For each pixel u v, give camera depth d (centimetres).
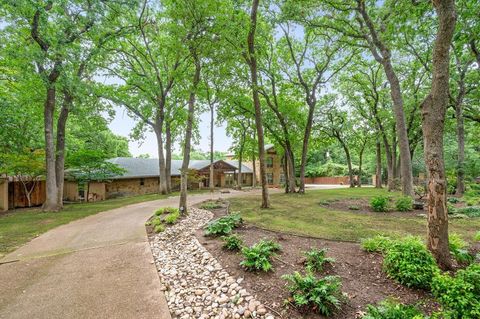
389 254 352
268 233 566
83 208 1179
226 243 463
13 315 291
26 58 880
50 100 1095
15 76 1085
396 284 324
